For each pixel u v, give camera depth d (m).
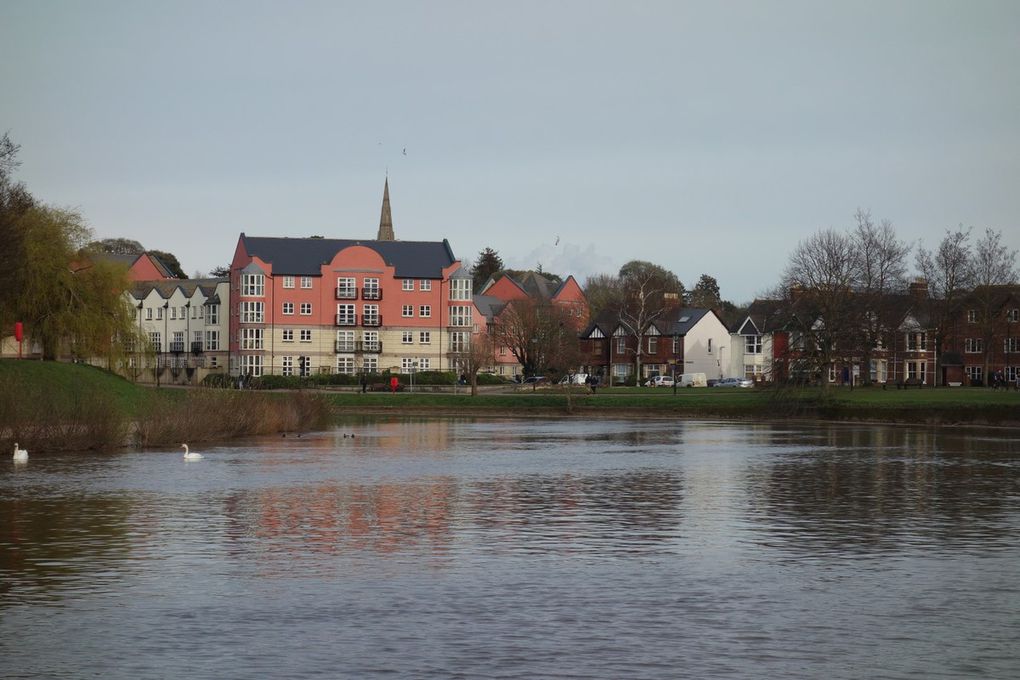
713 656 19.70
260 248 153.38
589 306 196.50
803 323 102.81
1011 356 143.12
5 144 73.31
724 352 160.00
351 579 25.66
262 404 76.88
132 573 26.22
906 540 31.19
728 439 73.12
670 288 175.88
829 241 108.75
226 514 35.62
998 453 60.81
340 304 153.50
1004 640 20.73
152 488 42.34
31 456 55.75
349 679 18.39
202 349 163.38
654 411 105.75
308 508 37.19
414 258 158.50
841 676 18.62
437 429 83.94
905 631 21.34
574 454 59.75
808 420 97.06
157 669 18.84
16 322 77.25
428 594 24.16
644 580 25.66
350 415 107.62
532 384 140.75
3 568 26.81
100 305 81.62
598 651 19.94
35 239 76.81
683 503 39.00
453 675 18.61
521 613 22.56
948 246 126.44
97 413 60.34
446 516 35.56
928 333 128.50
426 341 156.75
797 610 22.88
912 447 65.62
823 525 33.88
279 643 20.36
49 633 20.97
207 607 22.94
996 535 32.06
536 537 31.52
